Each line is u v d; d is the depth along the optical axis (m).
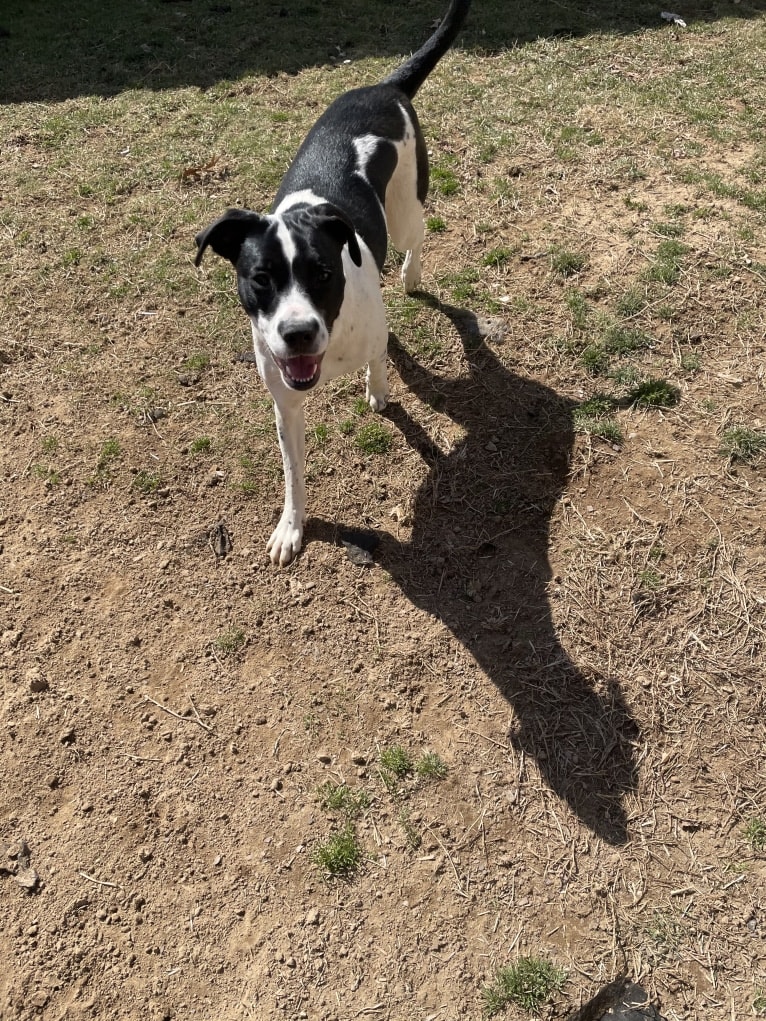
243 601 3.24
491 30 6.51
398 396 3.89
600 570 3.18
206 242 2.71
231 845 2.64
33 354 4.19
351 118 3.57
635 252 4.35
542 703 2.88
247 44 6.67
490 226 4.62
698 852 2.54
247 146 5.39
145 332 4.26
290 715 2.92
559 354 3.95
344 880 2.55
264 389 3.97
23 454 3.77
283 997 2.35
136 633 3.16
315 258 2.62
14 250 4.73
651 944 2.38
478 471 3.57
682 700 2.85
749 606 3.03
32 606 3.25
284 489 3.58
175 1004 2.37
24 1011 2.37
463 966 2.38
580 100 5.55
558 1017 2.28
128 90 6.12
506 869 2.54
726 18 6.51
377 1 7.23
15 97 6.14
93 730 2.92
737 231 4.41
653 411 3.65
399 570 3.28
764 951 2.34
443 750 2.80
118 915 2.53
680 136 5.15
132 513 3.54
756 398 3.65
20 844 2.67
